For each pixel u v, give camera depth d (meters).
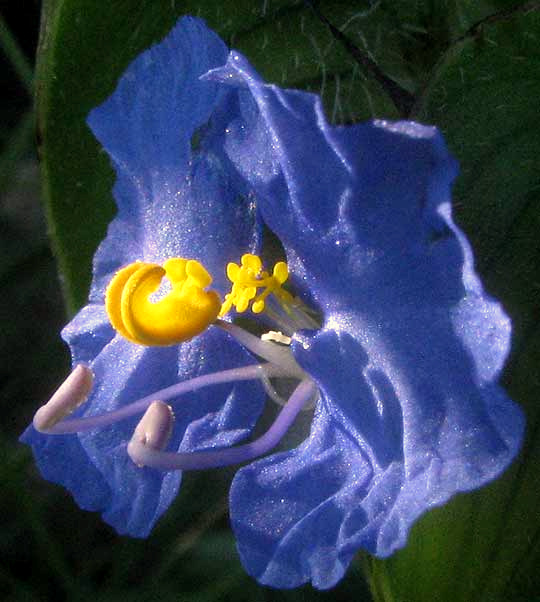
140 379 0.05
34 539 0.07
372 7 0.05
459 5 0.05
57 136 0.05
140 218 0.05
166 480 0.05
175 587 0.07
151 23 0.05
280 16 0.05
